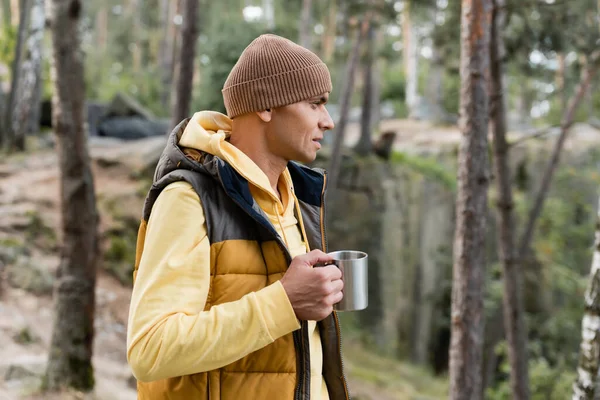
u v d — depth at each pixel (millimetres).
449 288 16406
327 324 1475
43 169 11875
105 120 17359
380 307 14570
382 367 13195
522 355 7441
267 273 1315
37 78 14523
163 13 30312
